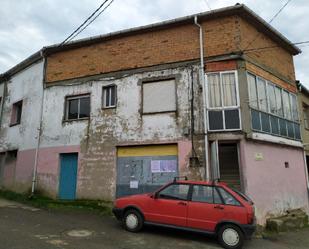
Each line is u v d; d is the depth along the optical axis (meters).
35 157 14.24
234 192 7.88
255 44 12.76
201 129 11.35
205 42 12.05
